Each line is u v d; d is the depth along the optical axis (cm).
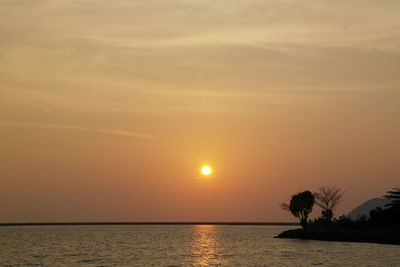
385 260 10300
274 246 15612
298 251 13212
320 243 16325
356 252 12244
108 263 11112
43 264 11019
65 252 14575
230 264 10512
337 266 9569
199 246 16888
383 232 16575
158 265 10562
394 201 18562
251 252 13500
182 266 10325
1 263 11294
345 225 19288
